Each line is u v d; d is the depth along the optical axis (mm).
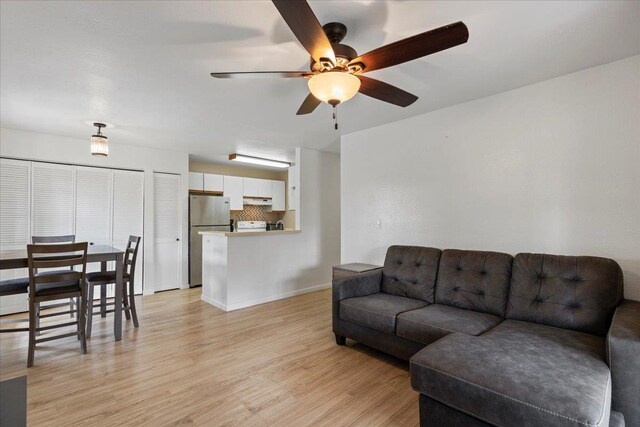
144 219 4746
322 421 1810
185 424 1778
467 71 2318
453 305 2539
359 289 2920
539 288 2168
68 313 3469
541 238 2516
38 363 2514
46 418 1824
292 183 6477
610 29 1798
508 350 1613
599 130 2258
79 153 4172
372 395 2068
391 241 3588
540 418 1189
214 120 3400
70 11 1581
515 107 2650
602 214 2246
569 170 2385
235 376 2312
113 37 1819
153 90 2574
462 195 2984
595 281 1975
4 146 3668
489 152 2805
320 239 5164
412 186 3387
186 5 1543
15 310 3789
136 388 2148
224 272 4020
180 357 2625
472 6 1583
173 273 5102
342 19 1674
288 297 4648
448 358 1554
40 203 3936
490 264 2467
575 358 1521
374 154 3758
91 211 4301
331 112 3186
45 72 2248
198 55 2029
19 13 1590
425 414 1559
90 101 2818
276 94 2670
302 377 2299
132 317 3367
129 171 4633
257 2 1521
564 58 2139
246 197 6645
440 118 3145
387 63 1640
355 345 2875
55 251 2570
